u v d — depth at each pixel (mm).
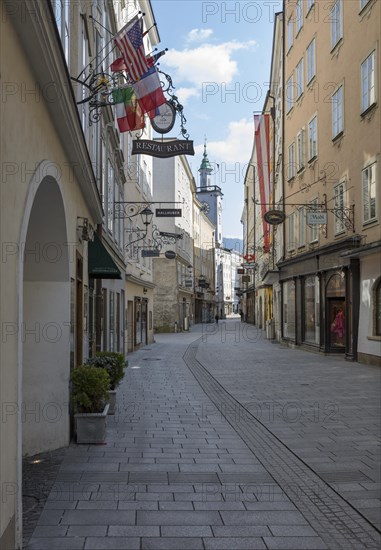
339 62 21656
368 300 18953
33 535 4805
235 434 8852
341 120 21328
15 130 4461
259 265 52719
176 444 8141
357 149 19703
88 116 12203
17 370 4395
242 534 4879
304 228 26969
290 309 30531
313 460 7324
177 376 17203
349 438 8594
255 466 7035
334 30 22281
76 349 9898
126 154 25844
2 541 3941
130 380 16156
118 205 21781
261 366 20031
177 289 51219
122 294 23969
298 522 5176
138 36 9680
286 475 6660
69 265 7871
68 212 7957
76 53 9625
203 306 80188
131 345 27797
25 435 7605
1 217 3947
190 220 65562
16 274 4430
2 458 3982
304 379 15961
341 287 21844
